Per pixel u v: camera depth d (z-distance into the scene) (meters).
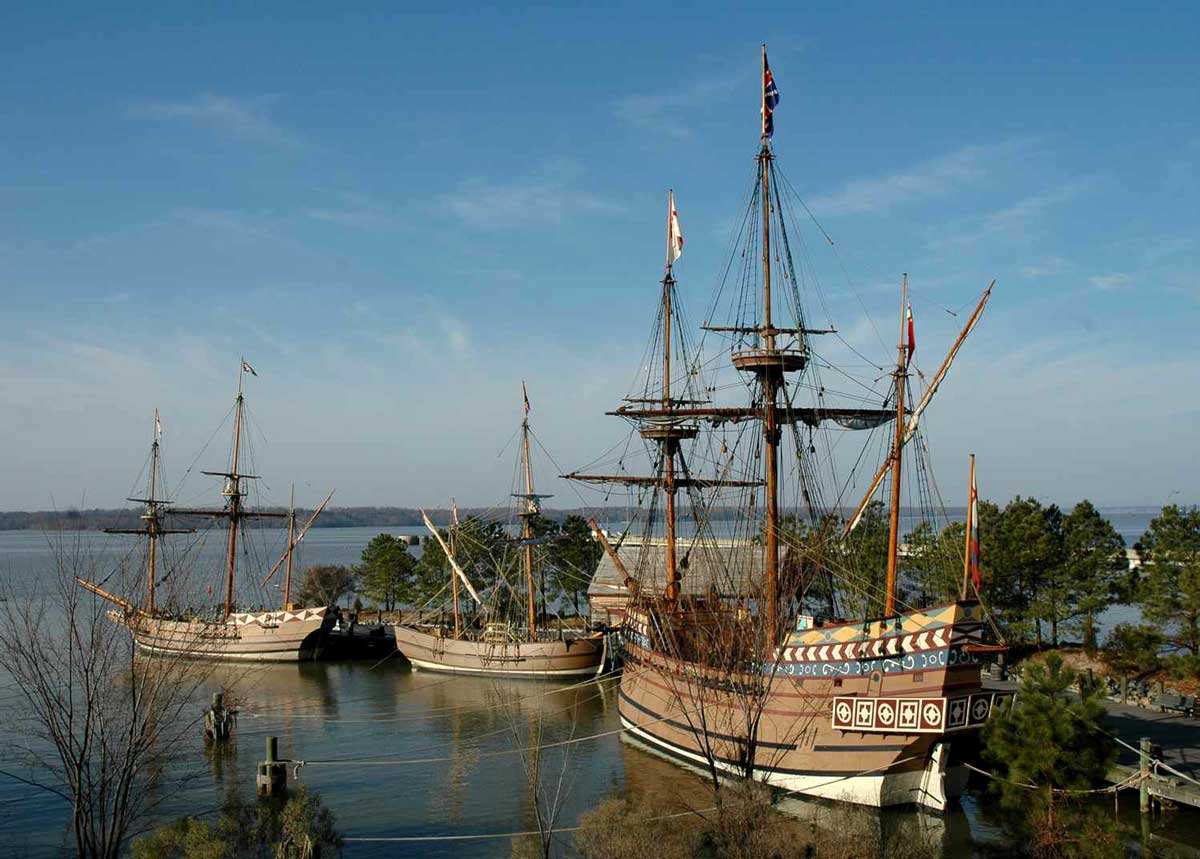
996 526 76.25
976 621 42.88
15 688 72.12
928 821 44.50
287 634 102.81
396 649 110.06
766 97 60.06
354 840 45.16
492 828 46.72
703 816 42.19
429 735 67.75
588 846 38.47
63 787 51.59
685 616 63.53
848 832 40.12
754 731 45.84
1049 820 37.19
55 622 60.97
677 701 56.78
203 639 55.22
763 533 60.88
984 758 44.50
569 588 120.50
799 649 48.97
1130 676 65.88
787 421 61.12
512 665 92.06
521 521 101.50
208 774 57.09
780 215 60.81
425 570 120.06
